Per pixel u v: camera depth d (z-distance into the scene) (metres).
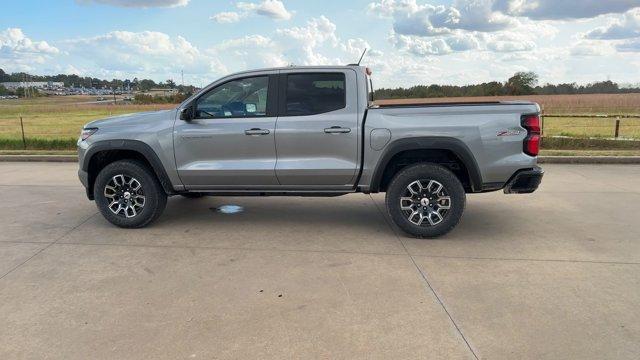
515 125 5.05
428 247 5.08
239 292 3.97
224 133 5.47
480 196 7.49
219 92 5.56
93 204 7.09
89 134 5.75
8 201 7.29
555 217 6.23
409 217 5.33
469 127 5.07
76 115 37.94
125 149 5.64
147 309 3.67
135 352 3.08
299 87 5.42
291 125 5.35
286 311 3.62
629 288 3.99
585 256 4.76
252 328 3.38
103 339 3.24
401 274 4.33
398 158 5.43
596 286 4.04
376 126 5.21
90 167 5.86
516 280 4.18
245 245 5.18
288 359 3.00
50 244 5.23
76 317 3.55
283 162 5.43
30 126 23.48
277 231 5.70
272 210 6.72
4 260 4.73
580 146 12.91
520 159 5.08
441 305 3.71
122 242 5.29
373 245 5.16
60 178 9.27
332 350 3.09
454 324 3.42
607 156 10.55
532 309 3.63
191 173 5.59
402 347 3.12
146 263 4.64
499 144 5.07
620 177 8.90
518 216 6.29
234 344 3.17
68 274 4.37
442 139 5.10
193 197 7.38
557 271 4.38
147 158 5.59
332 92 5.37
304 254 4.88
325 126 5.29
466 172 5.45
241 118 5.48
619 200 7.11
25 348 3.14
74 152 12.72
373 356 3.02
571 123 21.75
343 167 5.34
